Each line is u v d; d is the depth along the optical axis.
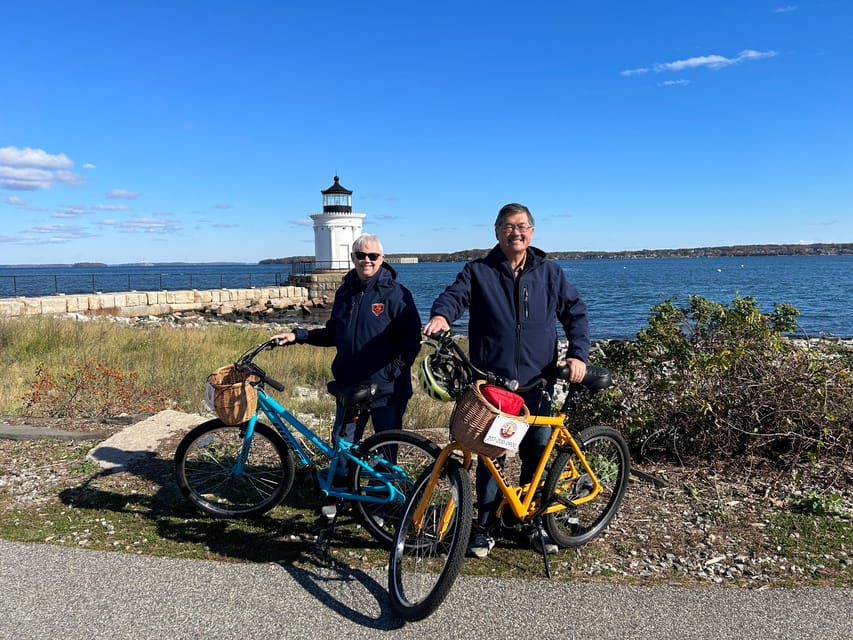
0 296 47.50
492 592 3.21
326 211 44.41
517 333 3.70
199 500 4.18
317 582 3.33
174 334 16.25
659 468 5.11
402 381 4.17
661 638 2.81
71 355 11.82
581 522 3.99
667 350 5.59
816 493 4.49
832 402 5.11
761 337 5.61
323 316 39.59
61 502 4.41
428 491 3.26
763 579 3.37
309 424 6.73
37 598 3.12
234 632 2.86
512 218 3.64
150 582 3.29
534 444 3.71
